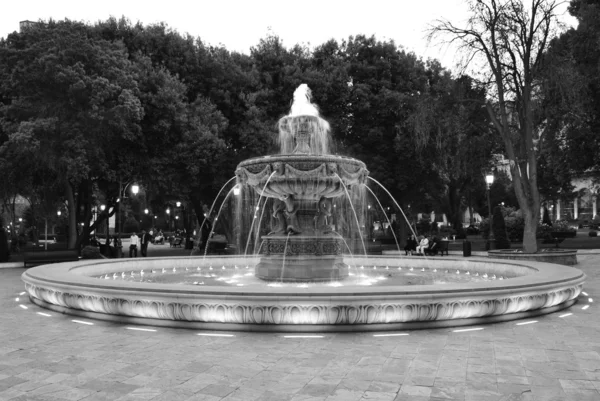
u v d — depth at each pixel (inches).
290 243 443.5
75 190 1253.1
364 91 1200.2
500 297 305.7
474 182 1715.1
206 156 1048.2
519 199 825.5
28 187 1131.9
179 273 579.5
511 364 220.4
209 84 1174.3
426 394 182.7
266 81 1229.7
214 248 1294.3
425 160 1165.1
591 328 295.0
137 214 2650.1
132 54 1102.4
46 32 924.6
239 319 284.4
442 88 980.6
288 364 222.5
